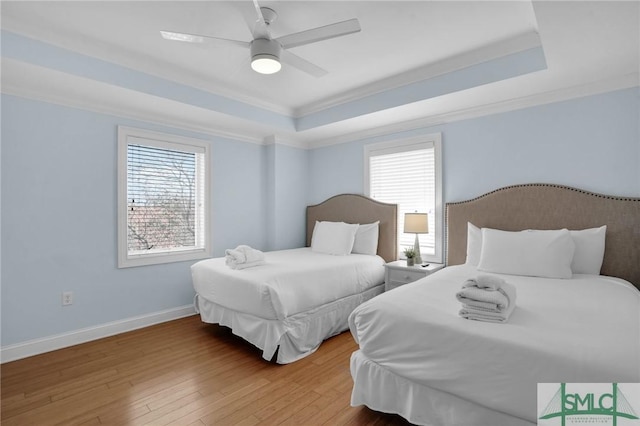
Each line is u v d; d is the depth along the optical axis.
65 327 3.00
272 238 4.71
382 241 4.16
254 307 2.63
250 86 3.55
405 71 3.19
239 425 1.85
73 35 2.50
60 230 2.99
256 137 4.65
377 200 4.33
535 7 1.77
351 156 4.60
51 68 2.46
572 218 2.87
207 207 4.09
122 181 3.36
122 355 2.78
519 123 3.21
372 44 2.67
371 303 1.94
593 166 2.83
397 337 1.73
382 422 1.86
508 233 2.88
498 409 1.36
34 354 2.80
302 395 2.15
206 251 4.07
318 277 3.00
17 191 2.77
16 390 2.23
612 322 1.52
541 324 1.52
